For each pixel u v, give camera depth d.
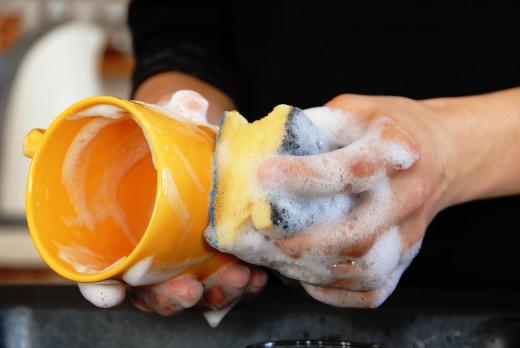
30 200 0.53
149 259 0.51
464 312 0.62
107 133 0.55
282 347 0.55
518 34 0.78
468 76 0.79
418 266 0.82
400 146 0.53
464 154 0.60
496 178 0.64
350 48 0.82
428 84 0.80
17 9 2.50
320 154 0.52
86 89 1.73
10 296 0.64
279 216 0.50
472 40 0.79
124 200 0.56
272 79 0.85
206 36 0.87
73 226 0.54
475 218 0.80
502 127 0.62
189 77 0.81
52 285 0.66
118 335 0.63
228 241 0.51
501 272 0.81
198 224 0.52
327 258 0.53
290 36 0.84
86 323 0.63
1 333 0.63
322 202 0.52
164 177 0.50
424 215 0.58
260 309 0.63
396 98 0.60
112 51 2.34
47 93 1.66
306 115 0.54
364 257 0.53
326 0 0.81
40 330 0.63
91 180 0.55
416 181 0.55
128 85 2.44
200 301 0.58
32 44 1.68
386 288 0.56
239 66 0.88
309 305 0.63
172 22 0.86
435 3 0.79
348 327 0.63
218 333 0.63
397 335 0.62
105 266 0.53
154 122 0.51
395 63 0.81
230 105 0.82
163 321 0.63
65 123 0.53
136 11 0.90
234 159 0.52
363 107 0.57
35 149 0.54
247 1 0.86
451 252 0.81
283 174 0.50
